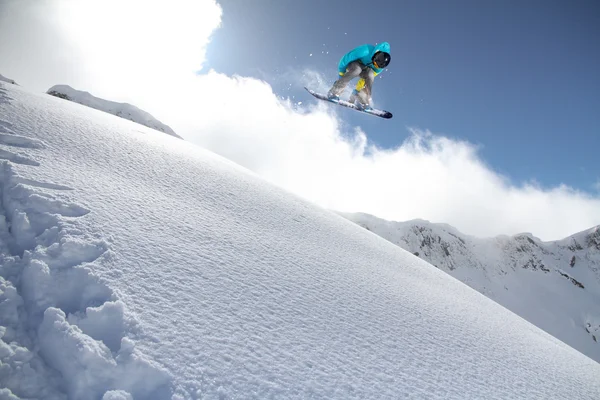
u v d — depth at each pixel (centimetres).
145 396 178
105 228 311
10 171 348
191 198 551
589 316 14338
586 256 19075
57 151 488
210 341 226
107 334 203
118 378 179
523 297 15650
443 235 19000
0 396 156
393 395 252
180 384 185
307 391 219
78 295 229
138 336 203
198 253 351
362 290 471
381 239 1329
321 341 288
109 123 1023
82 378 174
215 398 185
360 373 264
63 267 244
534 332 799
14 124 528
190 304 257
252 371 216
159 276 275
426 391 277
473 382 330
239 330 252
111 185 440
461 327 504
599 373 627
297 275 417
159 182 562
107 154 586
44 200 308
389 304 460
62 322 197
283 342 262
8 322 198
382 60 618
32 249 255
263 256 429
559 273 17625
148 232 346
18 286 223
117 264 263
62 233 271
